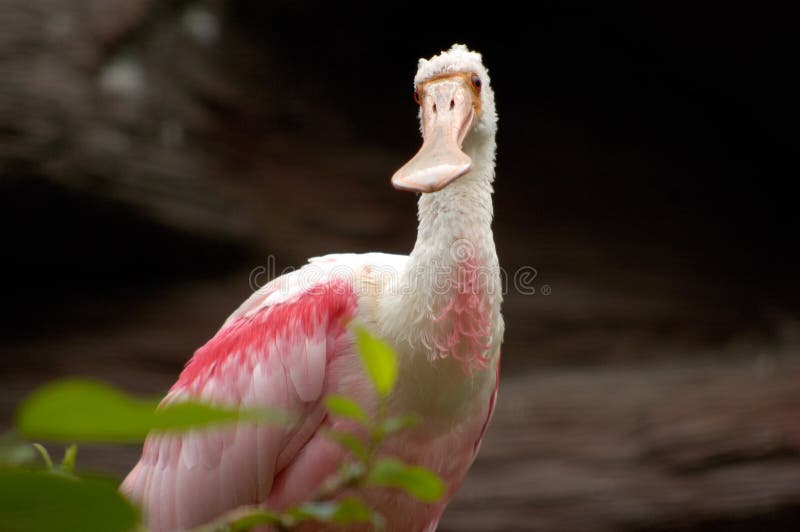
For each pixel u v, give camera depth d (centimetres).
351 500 243
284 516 250
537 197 1811
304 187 1697
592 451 1417
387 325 549
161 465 589
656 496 1358
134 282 1603
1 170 1343
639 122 1884
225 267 1636
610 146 1870
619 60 1852
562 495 1369
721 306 1725
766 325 1703
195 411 146
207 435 571
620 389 1505
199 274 1630
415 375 535
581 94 1881
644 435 1425
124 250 1542
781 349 1638
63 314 1560
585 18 1800
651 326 1691
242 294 1614
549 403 1480
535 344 1664
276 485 571
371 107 1812
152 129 1526
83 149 1415
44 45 1441
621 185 1839
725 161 1875
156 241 1537
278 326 579
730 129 1889
